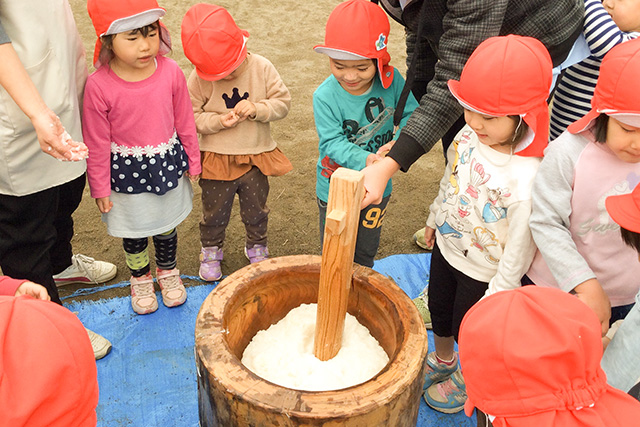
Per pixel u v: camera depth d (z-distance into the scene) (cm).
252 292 173
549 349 109
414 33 231
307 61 545
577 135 163
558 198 162
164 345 255
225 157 261
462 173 183
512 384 112
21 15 186
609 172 159
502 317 116
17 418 97
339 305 160
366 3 212
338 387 164
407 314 163
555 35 186
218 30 232
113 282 297
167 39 230
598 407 112
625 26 223
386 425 142
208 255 294
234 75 250
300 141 430
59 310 114
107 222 247
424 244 327
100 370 242
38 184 206
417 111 188
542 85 158
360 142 235
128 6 204
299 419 132
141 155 232
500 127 162
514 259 171
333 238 149
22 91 176
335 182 145
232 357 145
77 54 220
